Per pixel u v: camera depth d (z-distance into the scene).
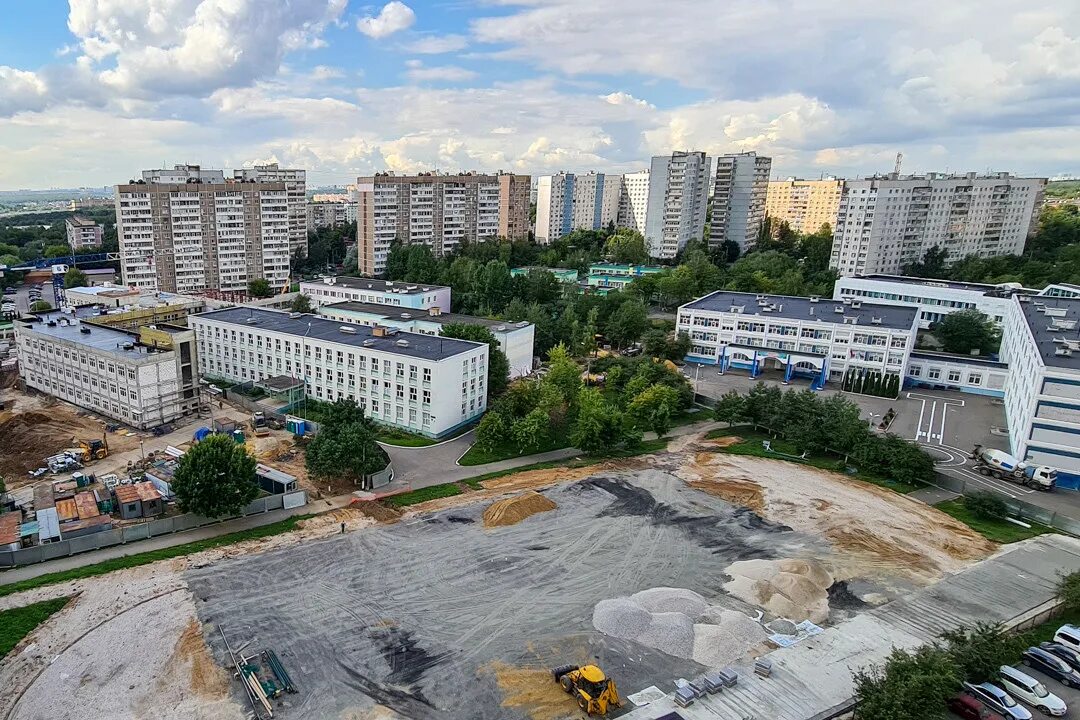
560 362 111.12
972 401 117.50
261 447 85.62
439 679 45.94
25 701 42.69
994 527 70.94
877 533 68.50
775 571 59.97
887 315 131.75
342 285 162.75
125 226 173.38
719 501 75.25
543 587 57.28
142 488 69.25
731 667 48.28
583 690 43.66
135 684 44.38
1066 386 80.00
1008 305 137.00
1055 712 44.06
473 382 99.81
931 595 57.84
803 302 144.00
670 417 100.25
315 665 46.84
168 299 147.88
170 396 93.50
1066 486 81.62
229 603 53.38
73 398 99.75
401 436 93.56
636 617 52.31
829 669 48.12
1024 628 53.75
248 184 191.50
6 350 125.25
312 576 57.59
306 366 104.69
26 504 67.56
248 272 197.12
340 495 73.50
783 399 97.44
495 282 172.12
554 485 78.50
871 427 101.38
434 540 64.44
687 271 193.00
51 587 54.28
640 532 67.50
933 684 40.53
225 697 43.50
